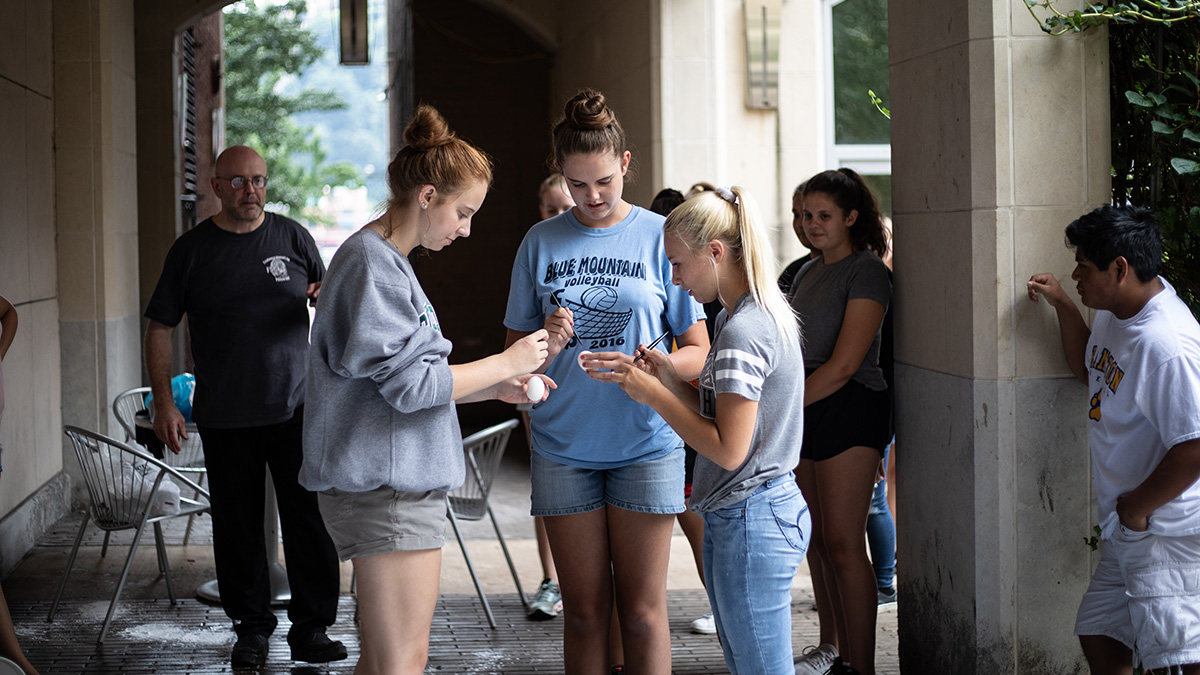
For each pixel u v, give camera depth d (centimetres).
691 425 241
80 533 421
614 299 285
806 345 343
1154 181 313
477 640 410
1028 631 311
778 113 645
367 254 238
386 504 244
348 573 498
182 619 428
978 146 303
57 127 596
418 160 243
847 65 672
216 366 372
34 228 556
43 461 564
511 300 301
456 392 240
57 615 429
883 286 335
